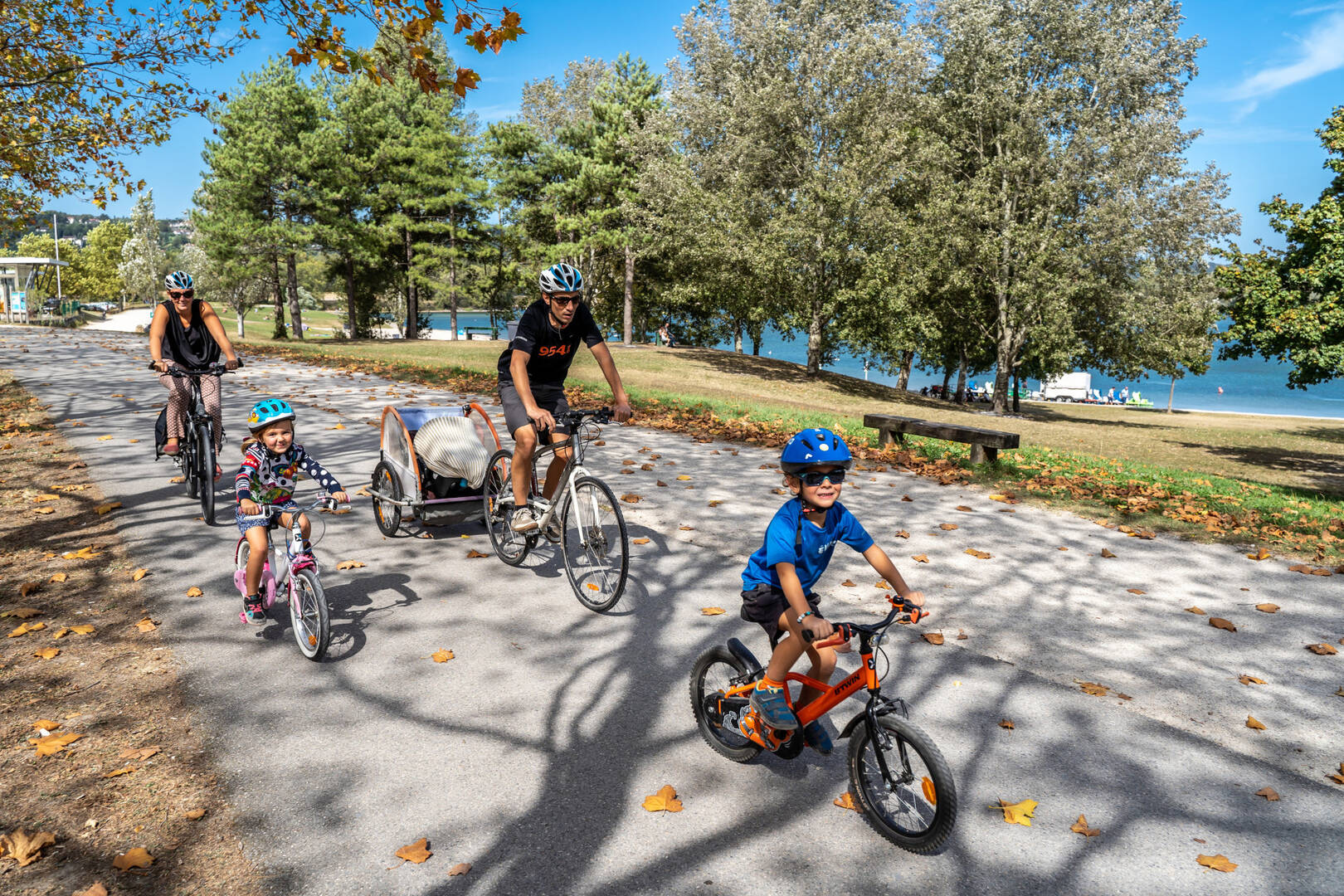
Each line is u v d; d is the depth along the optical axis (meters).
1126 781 3.69
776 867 3.05
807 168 32.06
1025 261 32.28
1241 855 3.19
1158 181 31.12
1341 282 18.53
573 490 5.46
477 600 5.63
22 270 56.59
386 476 6.94
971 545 7.25
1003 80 32.09
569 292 5.08
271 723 3.95
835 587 6.08
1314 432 35.09
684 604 5.64
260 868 2.97
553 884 2.93
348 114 42.91
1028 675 4.70
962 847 3.20
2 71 11.85
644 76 43.16
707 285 37.19
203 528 6.90
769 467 10.27
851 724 3.33
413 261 46.34
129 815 3.24
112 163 13.85
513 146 44.97
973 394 63.25
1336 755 3.96
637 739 3.92
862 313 33.03
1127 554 7.07
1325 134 19.48
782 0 32.97
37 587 5.49
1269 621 5.62
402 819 3.27
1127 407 68.00
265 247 39.72
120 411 12.35
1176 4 31.52
